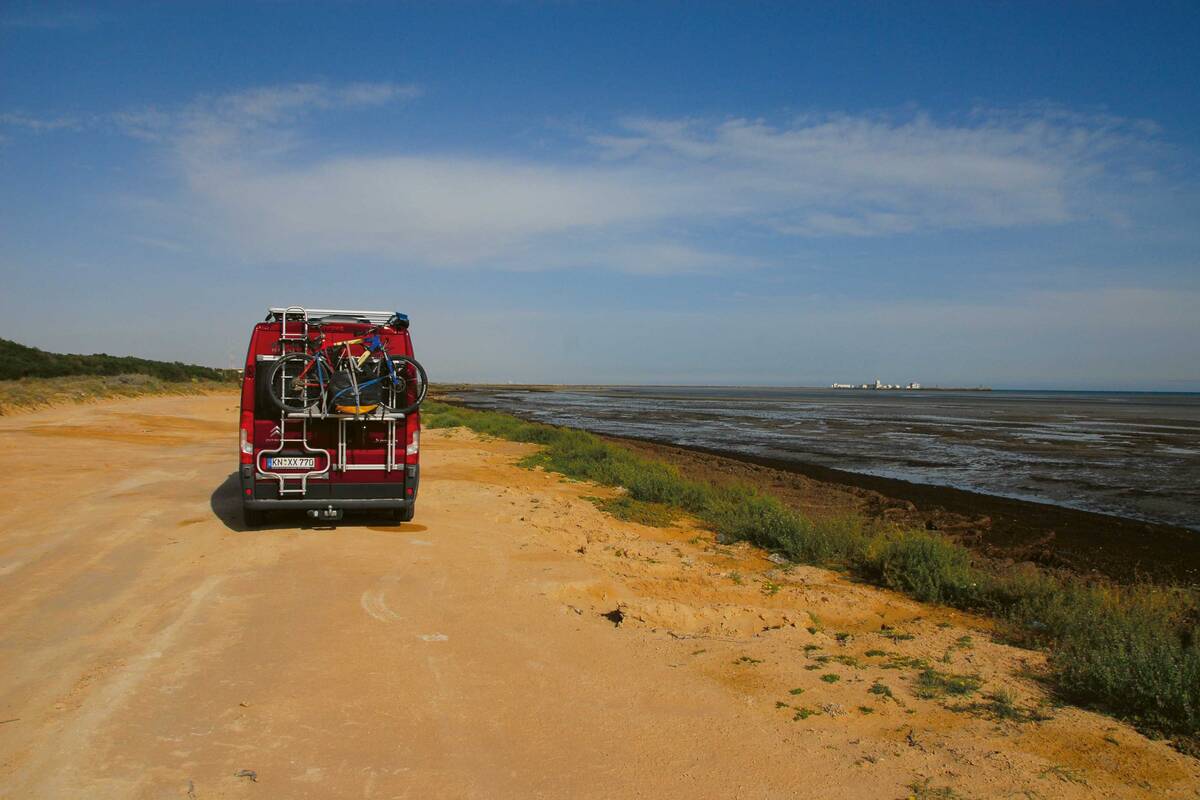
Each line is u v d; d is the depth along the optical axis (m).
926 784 4.07
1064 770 4.29
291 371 9.26
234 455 18.22
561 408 79.75
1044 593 8.34
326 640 5.81
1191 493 20.89
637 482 15.56
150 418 30.30
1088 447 35.81
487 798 3.73
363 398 9.22
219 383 73.69
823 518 14.41
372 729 4.40
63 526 9.77
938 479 23.64
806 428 49.69
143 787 3.66
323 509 9.53
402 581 7.57
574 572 8.35
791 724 4.79
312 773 3.88
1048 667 6.20
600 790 3.87
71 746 4.04
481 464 18.98
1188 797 4.04
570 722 4.66
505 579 7.89
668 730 4.62
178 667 5.18
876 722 4.90
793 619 7.39
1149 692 5.15
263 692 4.82
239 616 6.32
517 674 5.38
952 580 8.75
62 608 6.45
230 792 3.66
